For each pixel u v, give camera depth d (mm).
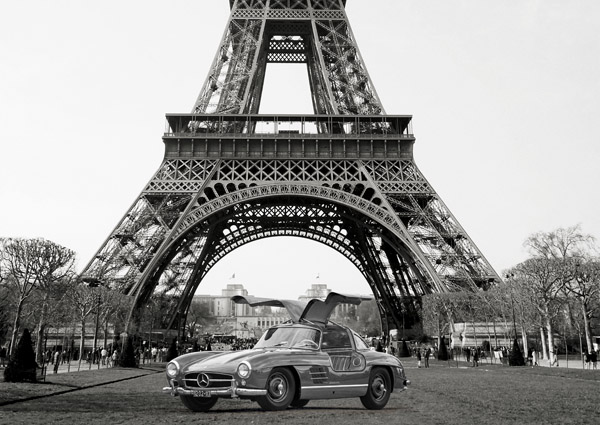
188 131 111625
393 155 110562
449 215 105938
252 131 113125
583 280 120000
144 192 103250
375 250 139750
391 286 145750
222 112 114000
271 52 143500
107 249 102062
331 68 121938
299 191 103000
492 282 105875
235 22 125188
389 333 151125
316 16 126312
